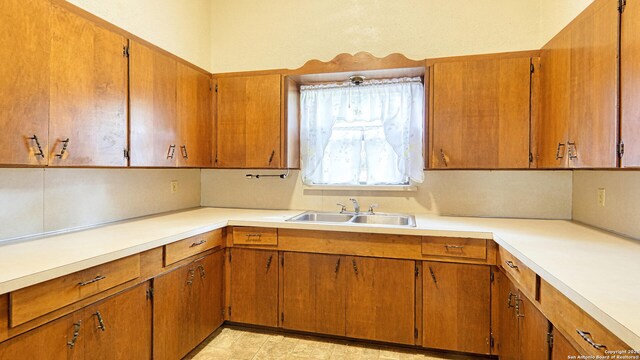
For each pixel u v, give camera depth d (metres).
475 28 2.54
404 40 2.67
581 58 1.54
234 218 2.39
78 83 1.55
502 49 2.49
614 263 1.28
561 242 1.64
